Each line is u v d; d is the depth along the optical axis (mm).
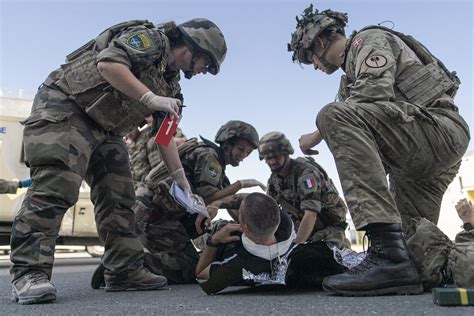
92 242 5234
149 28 1987
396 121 1753
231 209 2895
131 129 2105
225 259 1860
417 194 2295
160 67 1957
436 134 1819
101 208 2205
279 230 1882
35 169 1828
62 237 5047
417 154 1828
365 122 1746
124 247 2182
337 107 1747
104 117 1928
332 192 3312
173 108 1812
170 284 2631
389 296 1523
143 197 2744
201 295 1879
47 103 1867
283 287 1935
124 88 1800
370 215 1586
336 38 2199
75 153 1854
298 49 2303
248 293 1879
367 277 1549
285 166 3250
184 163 2766
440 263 1624
